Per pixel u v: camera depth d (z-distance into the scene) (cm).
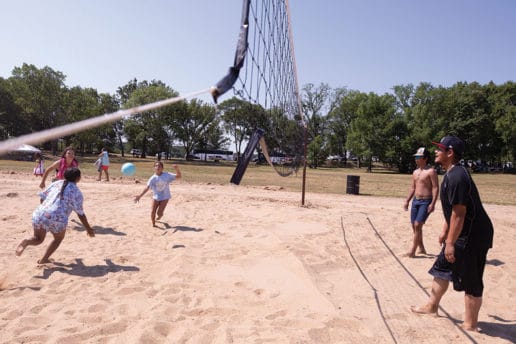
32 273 466
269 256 581
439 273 378
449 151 353
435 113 5828
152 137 6594
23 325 336
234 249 611
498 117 5947
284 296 426
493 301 434
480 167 6556
